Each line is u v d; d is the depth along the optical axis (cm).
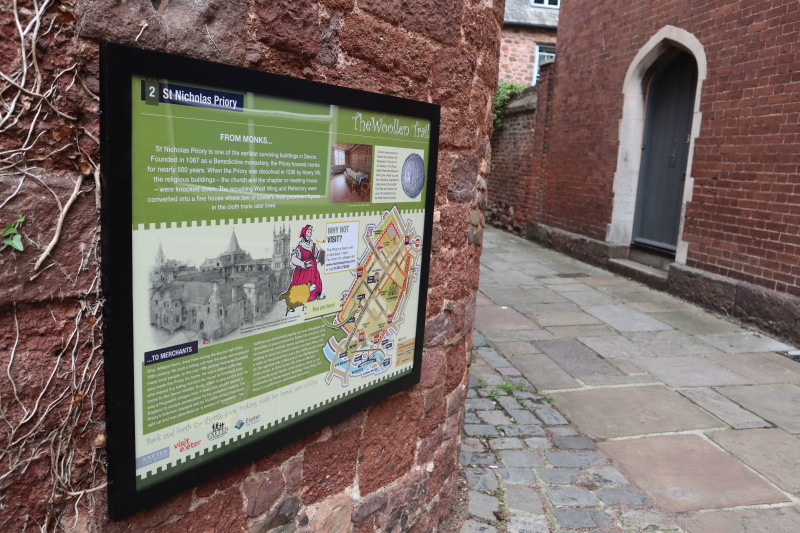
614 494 305
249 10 142
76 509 127
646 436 369
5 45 102
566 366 490
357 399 194
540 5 1653
